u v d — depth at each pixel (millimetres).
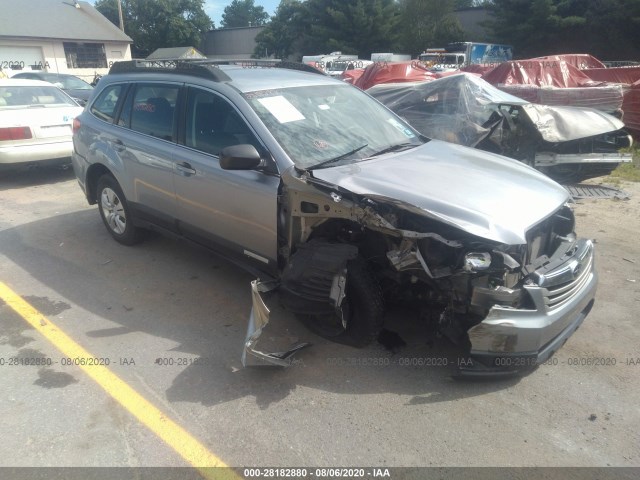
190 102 4230
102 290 4516
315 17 49719
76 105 8891
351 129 4129
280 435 2834
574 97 10000
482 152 4355
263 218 3641
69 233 5922
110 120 5113
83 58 36062
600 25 33719
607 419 2953
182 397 3131
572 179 7773
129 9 55719
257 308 3207
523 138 7070
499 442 2789
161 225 4746
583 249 3463
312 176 3385
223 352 3594
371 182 3328
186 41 58062
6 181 8578
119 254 5285
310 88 4324
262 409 3031
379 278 3492
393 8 46312
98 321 4000
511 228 2965
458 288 3033
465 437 2822
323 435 2836
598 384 3252
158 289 4527
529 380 3295
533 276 3035
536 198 3373
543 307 2973
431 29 45062
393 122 4570
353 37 46500
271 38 53188
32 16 34312
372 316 3373
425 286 3338
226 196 3863
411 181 3385
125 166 4852
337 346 3631
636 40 33344
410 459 2676
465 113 7371
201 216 4180
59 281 4691
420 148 4207
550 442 2789
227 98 3928
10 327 3912
